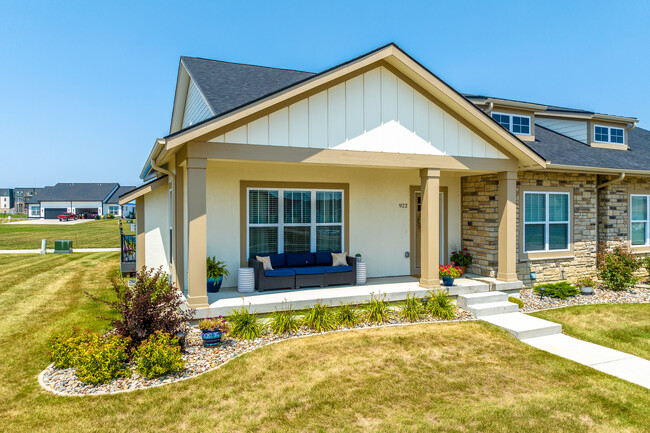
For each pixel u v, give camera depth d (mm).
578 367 6238
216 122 7320
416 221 11969
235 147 7750
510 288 10266
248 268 9219
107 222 54375
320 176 10633
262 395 5129
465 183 11961
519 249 11148
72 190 76625
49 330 7664
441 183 11875
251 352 6492
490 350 6867
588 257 12336
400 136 9188
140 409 4734
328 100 8539
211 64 12961
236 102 9430
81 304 9719
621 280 11047
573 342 7438
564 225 11953
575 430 4465
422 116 9391
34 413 4621
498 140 10023
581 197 12180
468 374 5898
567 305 9773
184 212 9398
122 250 13734
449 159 9633
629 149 15219
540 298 10281
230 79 11523
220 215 9633
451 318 8531
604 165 11977
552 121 15422
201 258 7539
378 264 11352
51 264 16953
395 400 5086
